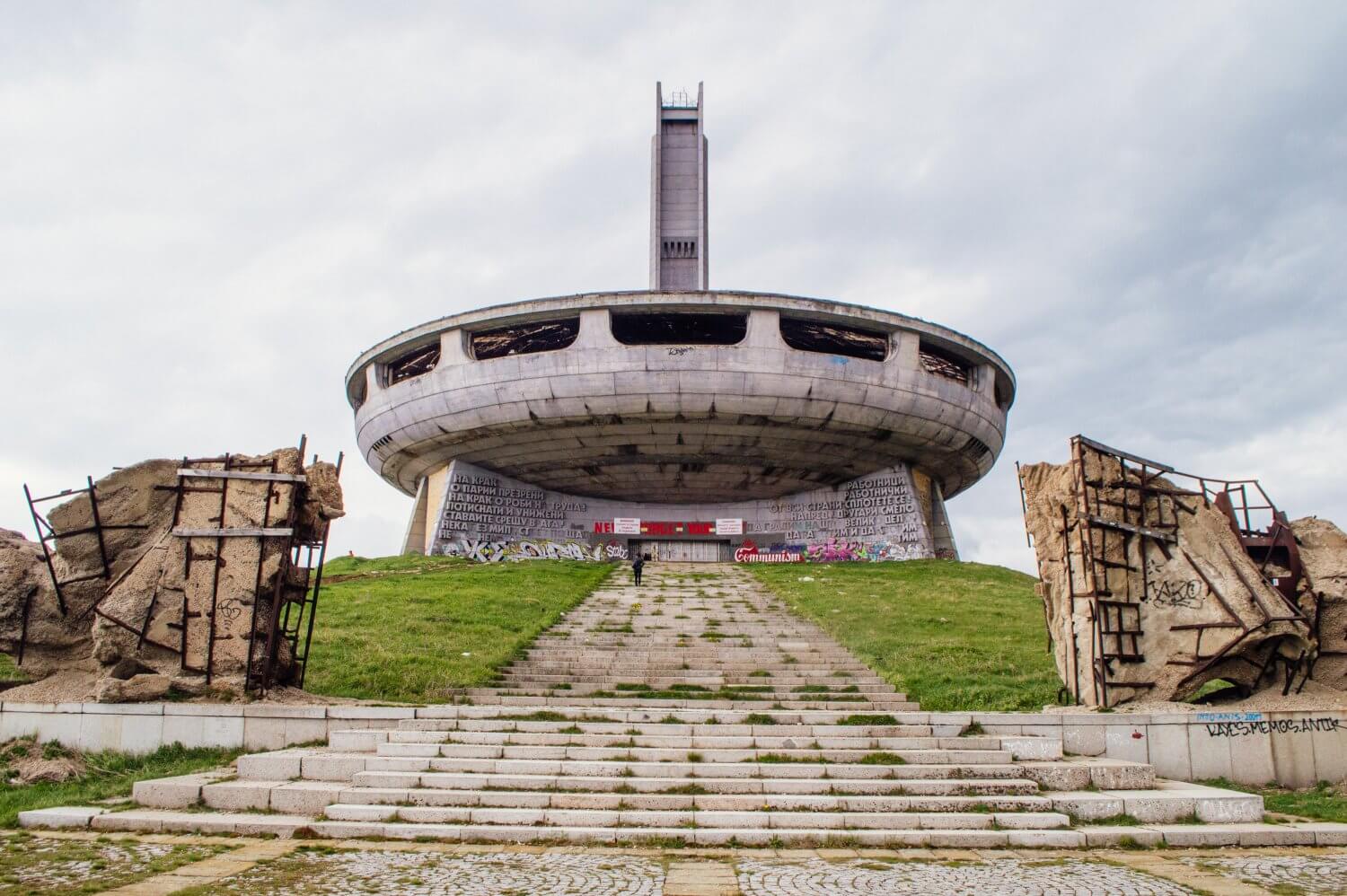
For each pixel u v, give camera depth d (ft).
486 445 134.41
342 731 42.32
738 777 36.94
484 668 60.85
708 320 129.39
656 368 122.31
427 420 132.26
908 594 94.17
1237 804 34.63
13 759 41.91
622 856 29.25
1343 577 48.01
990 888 25.59
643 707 51.11
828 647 69.41
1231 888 25.80
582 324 124.57
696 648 69.00
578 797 33.88
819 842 31.07
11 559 47.70
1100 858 29.76
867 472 144.36
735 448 133.80
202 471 48.39
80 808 34.83
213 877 26.09
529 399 125.29
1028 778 37.32
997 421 144.36
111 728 44.06
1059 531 51.21
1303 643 46.65
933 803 34.19
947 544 149.38
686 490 149.38
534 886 25.39
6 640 46.88
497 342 136.98
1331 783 42.50
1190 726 42.98
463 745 39.83
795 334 134.51
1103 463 50.44
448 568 114.62
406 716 43.55
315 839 31.63
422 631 71.26
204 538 47.47
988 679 59.06
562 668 62.64
